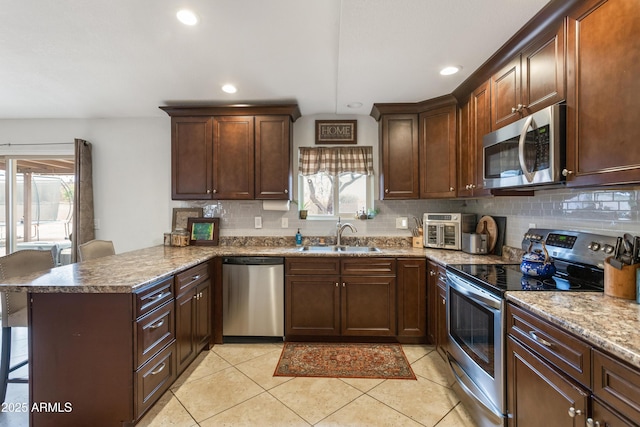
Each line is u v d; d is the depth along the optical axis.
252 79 2.43
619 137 1.15
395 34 1.71
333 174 3.25
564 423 1.06
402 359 2.44
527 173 1.53
